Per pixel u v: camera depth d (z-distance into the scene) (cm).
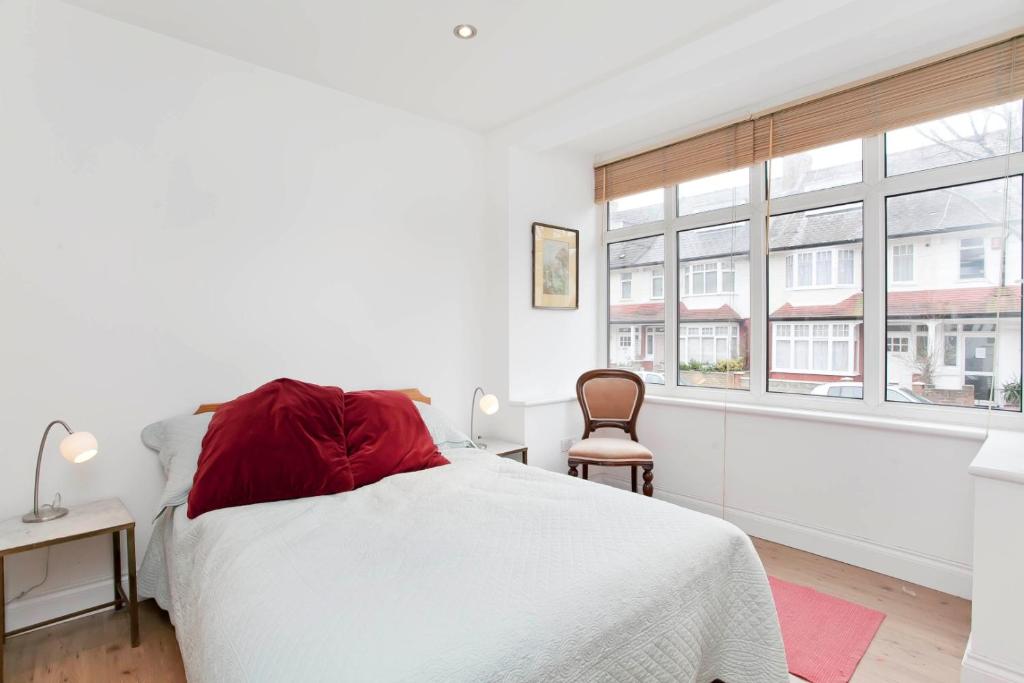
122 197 218
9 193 195
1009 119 224
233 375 248
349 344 286
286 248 263
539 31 227
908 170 252
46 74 202
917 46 237
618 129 335
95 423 213
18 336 197
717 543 154
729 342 321
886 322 261
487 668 97
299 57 247
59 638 195
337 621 107
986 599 163
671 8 212
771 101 291
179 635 164
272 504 185
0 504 194
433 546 145
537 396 351
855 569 252
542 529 156
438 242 324
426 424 270
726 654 155
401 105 301
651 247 364
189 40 232
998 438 204
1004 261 228
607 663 116
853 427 256
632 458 294
